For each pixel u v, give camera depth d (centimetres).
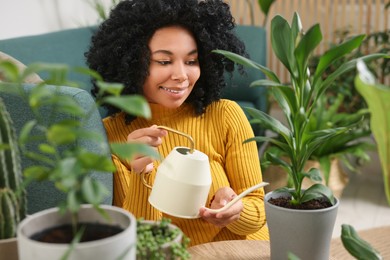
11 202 91
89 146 130
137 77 154
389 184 82
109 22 158
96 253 69
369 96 69
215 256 120
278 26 109
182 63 151
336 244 162
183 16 149
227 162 162
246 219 146
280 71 485
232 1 482
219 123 162
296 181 110
